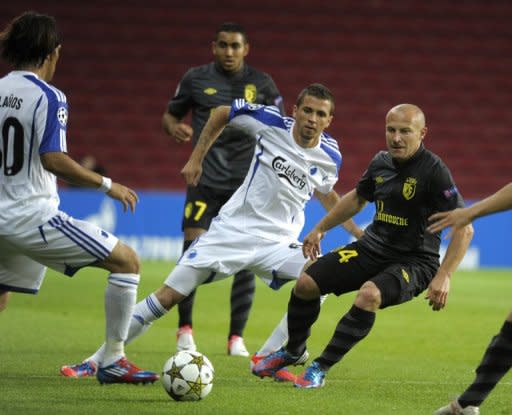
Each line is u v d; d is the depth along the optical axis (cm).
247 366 2719
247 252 2561
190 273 2519
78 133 9438
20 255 2250
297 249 2558
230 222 2573
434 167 2250
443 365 2858
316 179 2597
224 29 3269
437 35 10500
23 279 2286
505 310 4403
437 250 2317
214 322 3856
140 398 2119
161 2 10481
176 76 10050
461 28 10550
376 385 2416
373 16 10588
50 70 2217
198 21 10438
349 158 9331
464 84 10181
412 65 10262
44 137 2098
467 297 4975
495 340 1859
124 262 2203
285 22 10475
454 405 1894
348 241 6812
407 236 2283
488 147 9631
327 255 2347
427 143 9612
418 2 10662
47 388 2223
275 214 2583
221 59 3275
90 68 9981
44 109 2100
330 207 2686
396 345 3291
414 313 4203
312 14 10562
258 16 10494
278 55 10206
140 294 4653
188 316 3039
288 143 2556
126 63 10050
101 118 9600
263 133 2570
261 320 3947
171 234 7025
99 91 9825
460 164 9462
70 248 2153
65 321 3719
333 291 2327
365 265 2300
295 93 9925
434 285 2111
